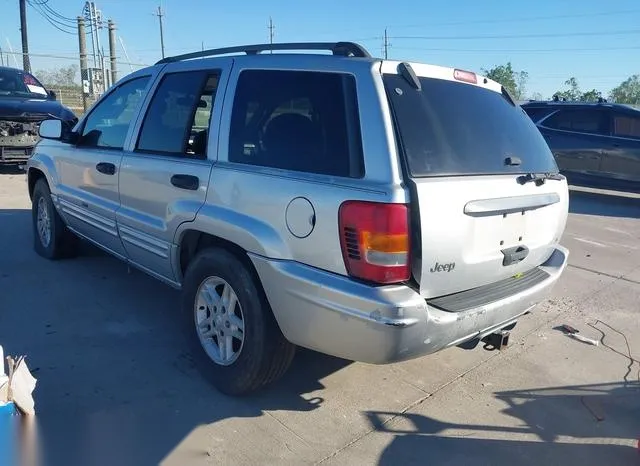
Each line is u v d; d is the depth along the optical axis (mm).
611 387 3832
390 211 2600
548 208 3449
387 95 2836
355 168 2777
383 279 2643
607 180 11422
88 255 6008
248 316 3184
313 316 2848
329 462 2930
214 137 3477
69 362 3756
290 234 2934
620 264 6898
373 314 2625
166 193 3734
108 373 3641
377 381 3752
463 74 3389
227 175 3281
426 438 3178
